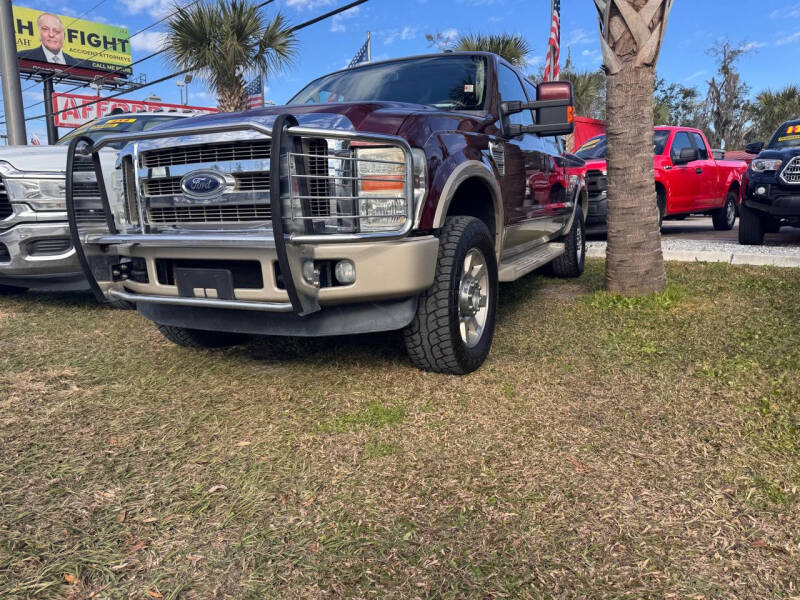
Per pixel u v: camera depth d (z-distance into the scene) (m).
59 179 4.73
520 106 3.89
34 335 4.29
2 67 11.65
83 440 2.56
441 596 1.62
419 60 4.41
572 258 5.98
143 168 3.01
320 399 2.96
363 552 1.80
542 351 3.65
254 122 2.62
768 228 7.85
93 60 43.22
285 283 2.53
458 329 3.11
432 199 2.88
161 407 2.91
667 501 2.03
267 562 1.76
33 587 1.64
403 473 2.24
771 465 2.23
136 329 4.46
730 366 3.23
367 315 2.92
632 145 4.66
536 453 2.37
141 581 1.68
